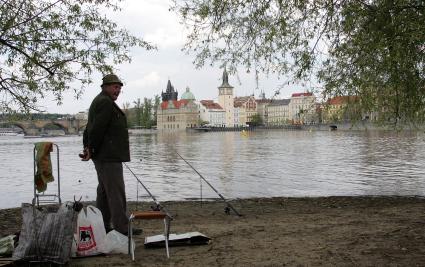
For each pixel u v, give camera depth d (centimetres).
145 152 3875
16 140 9212
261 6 664
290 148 4003
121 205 529
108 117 514
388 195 1284
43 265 427
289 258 464
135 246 526
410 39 530
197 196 1361
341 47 633
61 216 435
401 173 1878
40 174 436
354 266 433
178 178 1886
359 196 1178
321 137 6612
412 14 552
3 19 699
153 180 1825
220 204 1048
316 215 794
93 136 514
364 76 664
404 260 450
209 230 630
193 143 5619
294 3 648
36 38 721
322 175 1883
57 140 8638
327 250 494
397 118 802
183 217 828
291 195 1365
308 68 664
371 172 1942
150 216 455
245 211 915
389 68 629
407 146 3781
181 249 508
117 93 537
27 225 435
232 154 3381
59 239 430
